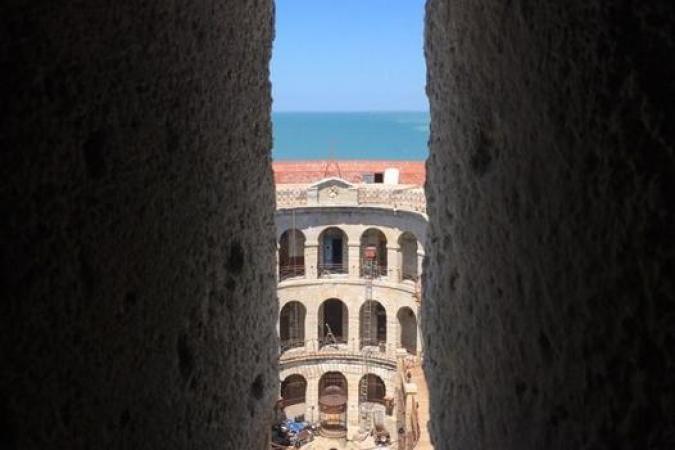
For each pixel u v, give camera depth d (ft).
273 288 19.58
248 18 17.15
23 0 10.06
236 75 16.75
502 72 12.48
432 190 17.51
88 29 11.28
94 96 11.55
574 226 10.05
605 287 9.34
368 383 133.08
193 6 14.32
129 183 12.52
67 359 11.16
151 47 12.98
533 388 11.67
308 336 132.57
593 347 9.68
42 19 10.40
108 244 12.01
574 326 10.18
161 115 13.44
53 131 10.78
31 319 10.47
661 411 8.34
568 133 10.09
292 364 129.70
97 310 11.76
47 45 10.55
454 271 15.90
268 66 18.81
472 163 14.32
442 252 16.79
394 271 129.80
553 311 10.81
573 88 9.86
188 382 14.69
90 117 11.50
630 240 8.76
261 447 19.06
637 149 8.57
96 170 11.71
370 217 130.93
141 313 12.98
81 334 11.43
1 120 9.95
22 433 10.38
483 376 14.11
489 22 12.94
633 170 8.65
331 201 131.54
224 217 16.33
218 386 16.08
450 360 16.28
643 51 8.39
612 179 9.07
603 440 9.52
